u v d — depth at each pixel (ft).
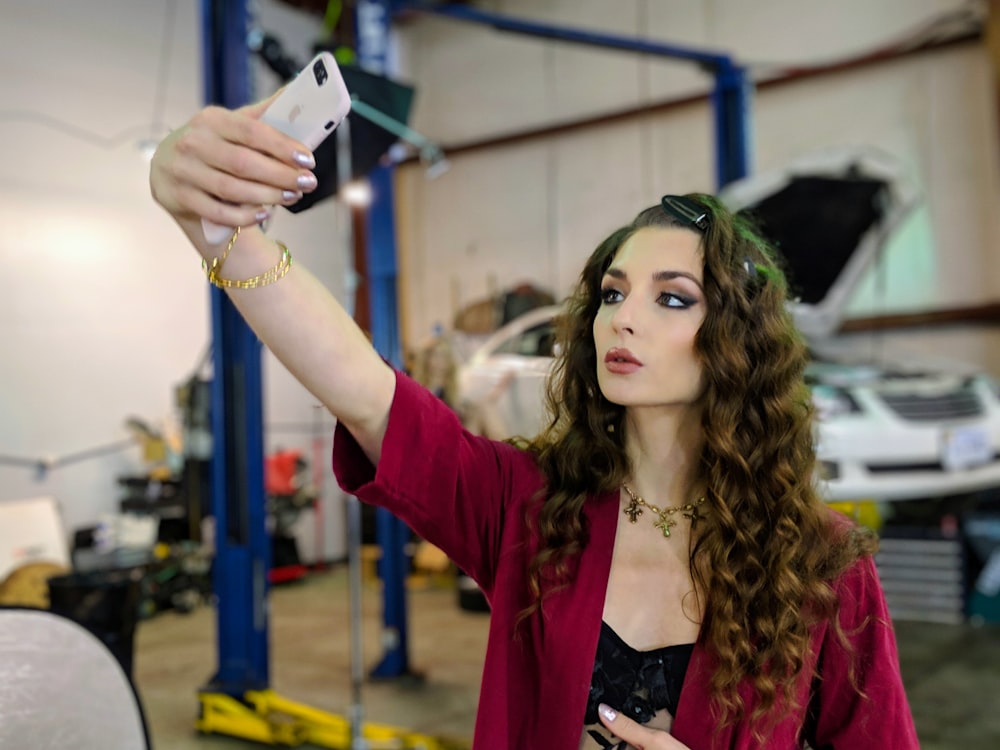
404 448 2.29
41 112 16.63
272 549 18.44
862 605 2.49
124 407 17.51
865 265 13.91
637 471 2.61
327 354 2.12
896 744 2.43
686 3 21.75
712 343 2.38
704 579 2.38
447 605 15.56
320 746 8.48
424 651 12.23
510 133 24.49
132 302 17.81
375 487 2.27
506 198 24.45
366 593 17.38
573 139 23.41
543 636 2.40
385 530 11.02
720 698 2.23
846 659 2.47
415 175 25.85
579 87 23.43
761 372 2.47
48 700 2.87
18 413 15.79
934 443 10.94
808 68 19.17
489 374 12.73
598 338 2.51
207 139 1.71
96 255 17.28
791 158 19.99
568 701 2.30
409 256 25.90
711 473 2.47
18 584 12.14
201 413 15.76
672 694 2.32
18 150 16.17
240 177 1.70
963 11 17.87
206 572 16.20
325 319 2.11
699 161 21.58
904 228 18.51
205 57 9.88
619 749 2.29
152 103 18.72
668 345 2.40
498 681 2.35
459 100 25.34
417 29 25.99
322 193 7.15
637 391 2.41
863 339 18.70
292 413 20.44
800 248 13.69
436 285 25.45
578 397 2.68
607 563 2.45
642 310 2.42
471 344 21.76
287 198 1.73
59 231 16.72
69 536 16.28
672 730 2.29
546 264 23.81
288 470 18.44
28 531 14.37
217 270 1.99
